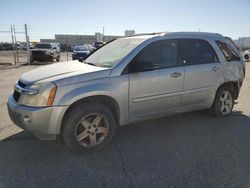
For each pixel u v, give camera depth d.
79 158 3.47
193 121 4.98
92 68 3.78
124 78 3.72
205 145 3.90
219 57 4.87
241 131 4.48
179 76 4.26
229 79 4.99
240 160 3.43
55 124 3.34
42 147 3.75
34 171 3.11
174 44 4.32
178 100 4.38
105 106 3.67
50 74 3.61
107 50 4.61
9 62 19.86
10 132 4.30
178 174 3.07
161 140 4.09
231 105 5.28
